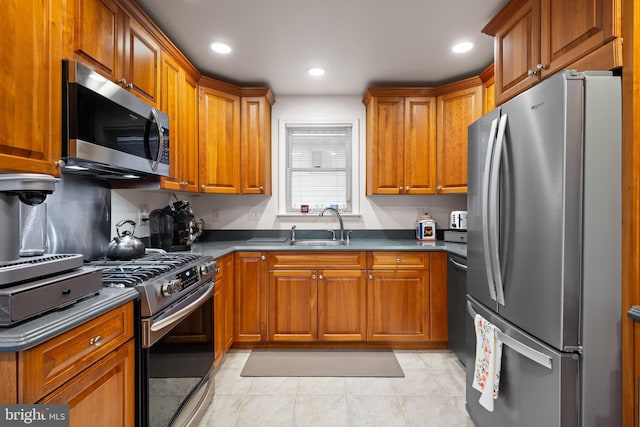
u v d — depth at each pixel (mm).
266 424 1721
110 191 1917
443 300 2566
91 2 1379
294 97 3232
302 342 2643
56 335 837
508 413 1348
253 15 1907
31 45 1018
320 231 3248
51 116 1105
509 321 1336
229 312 2473
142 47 1773
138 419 1219
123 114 1453
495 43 1900
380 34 2125
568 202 1056
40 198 1046
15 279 845
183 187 2260
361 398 1959
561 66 1354
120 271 1403
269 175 3082
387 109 2902
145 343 1216
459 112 2742
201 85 2557
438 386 2092
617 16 1082
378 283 2584
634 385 1023
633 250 1030
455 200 3232
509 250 1322
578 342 1064
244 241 3086
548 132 1115
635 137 1027
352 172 3258
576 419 1066
